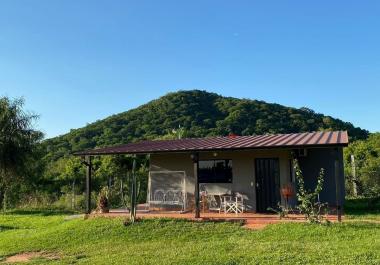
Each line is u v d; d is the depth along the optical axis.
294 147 15.51
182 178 20.52
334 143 15.01
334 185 20.08
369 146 36.31
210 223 15.76
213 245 12.62
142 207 20.97
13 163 29.36
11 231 18.89
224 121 52.72
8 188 31.30
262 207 18.78
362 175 26.88
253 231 14.45
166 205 20.47
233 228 14.96
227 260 10.73
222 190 19.53
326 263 9.87
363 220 15.14
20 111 30.27
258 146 15.97
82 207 28.83
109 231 15.60
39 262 12.45
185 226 15.55
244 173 19.25
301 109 55.09
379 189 23.25
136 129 55.03
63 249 14.22
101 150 19.08
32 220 22.20
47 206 30.08
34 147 30.88
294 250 11.19
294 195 18.41
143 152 17.62
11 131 29.66
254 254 11.09
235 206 18.16
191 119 56.06
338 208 15.01
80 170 35.31
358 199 24.02
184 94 63.94
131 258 11.78
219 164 19.80
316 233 13.22
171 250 12.43
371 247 10.93
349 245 11.36
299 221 15.02
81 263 11.84
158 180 20.98
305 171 20.53
